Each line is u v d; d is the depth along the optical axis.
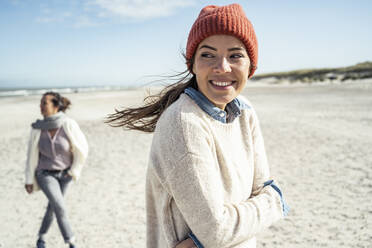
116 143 9.31
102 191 5.50
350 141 8.38
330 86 41.94
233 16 1.13
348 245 3.46
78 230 4.16
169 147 1.11
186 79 1.48
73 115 17.00
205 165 1.10
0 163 7.60
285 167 6.39
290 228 3.91
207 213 1.07
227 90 1.18
